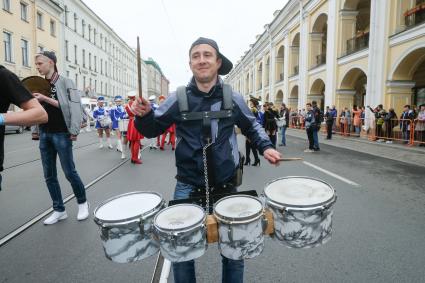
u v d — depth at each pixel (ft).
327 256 9.68
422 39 38.75
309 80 75.10
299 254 9.87
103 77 156.35
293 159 6.47
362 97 71.77
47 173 12.35
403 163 26.96
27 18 85.76
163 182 19.27
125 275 8.73
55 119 11.75
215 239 5.27
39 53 11.34
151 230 5.29
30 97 5.99
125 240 5.08
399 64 43.47
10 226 12.21
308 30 74.84
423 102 53.62
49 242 10.78
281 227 5.34
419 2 43.96
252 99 32.99
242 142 46.29
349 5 58.34
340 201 15.29
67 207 14.51
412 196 16.16
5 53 76.54
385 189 17.69
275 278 8.52
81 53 127.24
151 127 6.31
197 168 6.33
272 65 107.76
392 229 11.66
